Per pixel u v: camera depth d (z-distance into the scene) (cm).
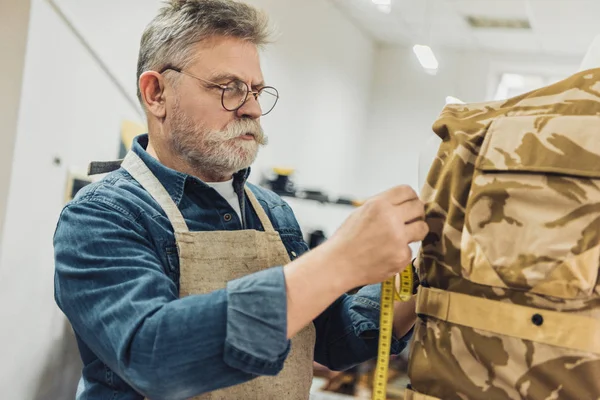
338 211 618
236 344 101
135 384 105
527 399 97
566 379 95
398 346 144
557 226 96
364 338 145
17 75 199
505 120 104
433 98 707
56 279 128
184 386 104
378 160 726
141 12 268
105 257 119
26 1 200
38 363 217
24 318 210
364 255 104
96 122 241
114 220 126
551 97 104
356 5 561
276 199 164
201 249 131
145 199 134
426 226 109
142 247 125
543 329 97
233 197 150
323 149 584
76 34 224
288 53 476
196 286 128
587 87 102
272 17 439
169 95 139
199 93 136
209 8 137
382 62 728
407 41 688
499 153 101
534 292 96
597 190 95
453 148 109
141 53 147
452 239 106
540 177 98
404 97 718
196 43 136
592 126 97
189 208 138
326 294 104
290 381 136
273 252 142
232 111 137
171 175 138
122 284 114
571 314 96
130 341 106
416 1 527
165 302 112
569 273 94
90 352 132
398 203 107
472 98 691
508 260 98
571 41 588
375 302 146
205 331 102
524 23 557
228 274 132
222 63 136
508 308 99
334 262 104
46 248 219
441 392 103
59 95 218
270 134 457
